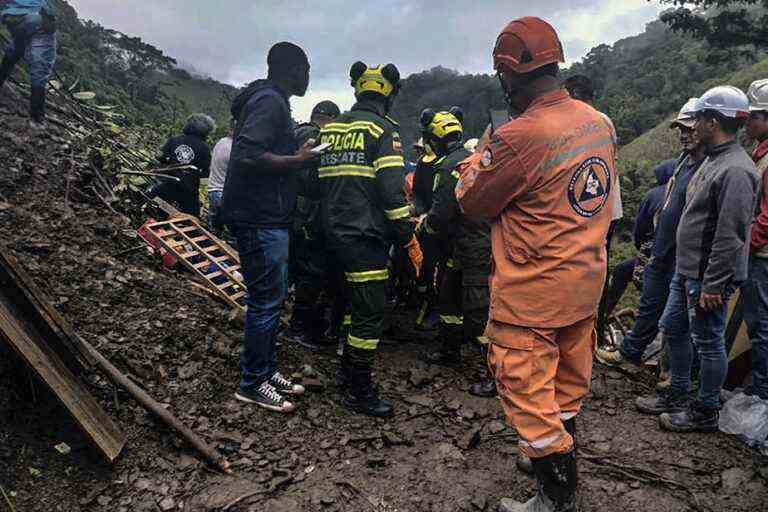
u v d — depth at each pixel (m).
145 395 2.79
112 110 8.33
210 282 4.38
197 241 4.99
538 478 2.29
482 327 3.86
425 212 4.88
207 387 3.17
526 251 2.13
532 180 2.06
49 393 2.58
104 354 3.10
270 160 2.82
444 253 4.34
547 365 2.20
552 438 2.16
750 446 3.13
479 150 2.28
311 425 3.10
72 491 2.31
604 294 4.56
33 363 2.43
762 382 3.25
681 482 2.78
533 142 2.03
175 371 3.21
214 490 2.49
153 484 2.46
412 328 5.06
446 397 3.64
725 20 20.17
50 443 2.43
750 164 2.84
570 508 2.26
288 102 3.05
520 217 2.15
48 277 3.58
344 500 2.53
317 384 3.40
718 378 3.10
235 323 3.91
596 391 3.83
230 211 3.00
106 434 2.49
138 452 2.59
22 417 2.45
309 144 2.84
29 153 4.94
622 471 2.86
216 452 2.66
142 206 5.57
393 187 3.15
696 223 3.02
